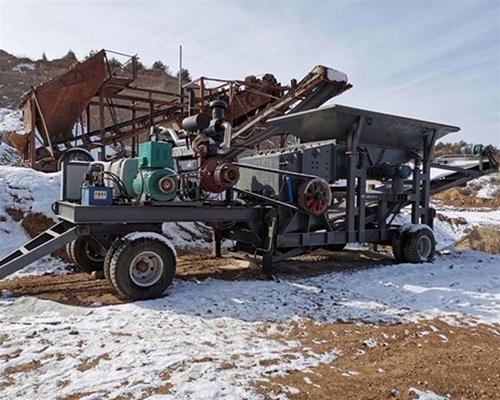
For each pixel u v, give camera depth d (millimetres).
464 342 3822
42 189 7801
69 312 4285
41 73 30625
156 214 5266
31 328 3799
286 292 5273
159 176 5090
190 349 3391
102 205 4914
